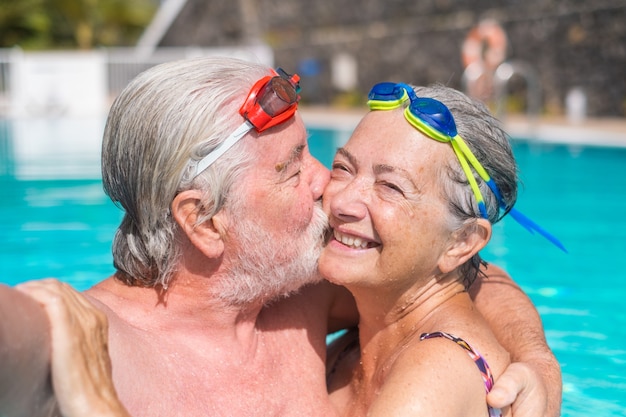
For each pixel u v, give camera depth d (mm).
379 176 2219
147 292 2209
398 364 2119
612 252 5918
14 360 1443
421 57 19281
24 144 12656
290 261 2238
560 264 5629
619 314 4523
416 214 2201
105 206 7668
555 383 2314
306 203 2232
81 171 9773
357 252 2264
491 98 13055
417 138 2203
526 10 16797
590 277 5289
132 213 2131
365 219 2225
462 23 18266
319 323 2582
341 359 2676
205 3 25812
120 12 28797
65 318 1554
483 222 2277
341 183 2307
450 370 2039
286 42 23734
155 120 2037
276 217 2166
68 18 28297
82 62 20422
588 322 4391
